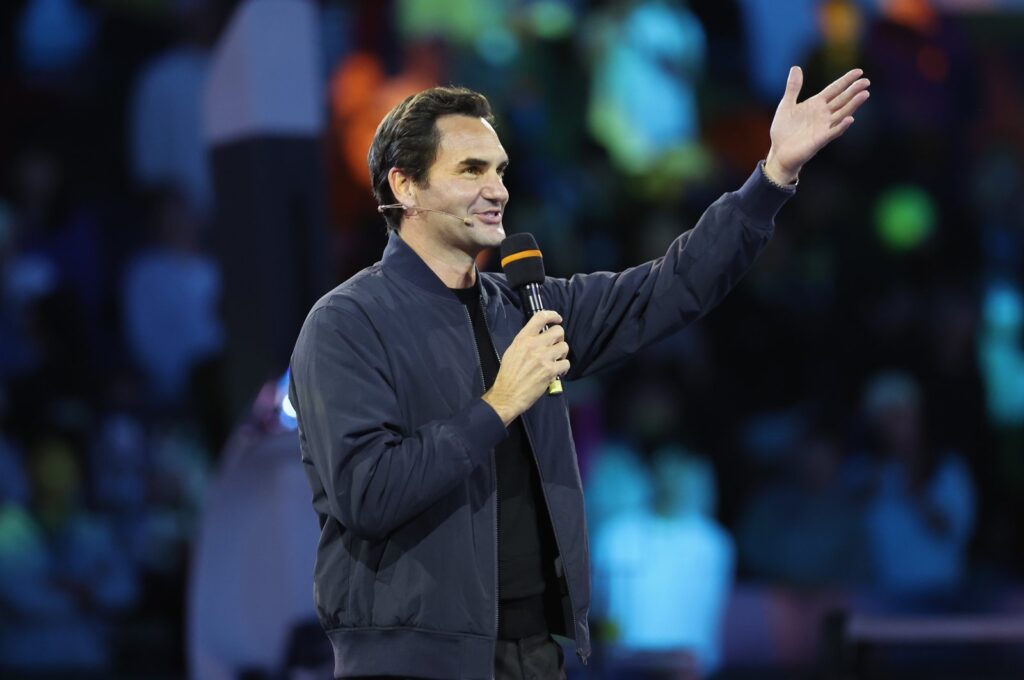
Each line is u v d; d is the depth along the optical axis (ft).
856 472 81.97
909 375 90.22
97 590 76.64
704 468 81.61
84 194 89.97
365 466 27.68
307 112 48.11
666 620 75.61
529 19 94.22
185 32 90.63
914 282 93.35
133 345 85.81
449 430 27.78
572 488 30.53
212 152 48.57
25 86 91.76
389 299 30.14
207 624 48.57
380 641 28.71
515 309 31.94
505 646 29.71
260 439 47.60
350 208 86.12
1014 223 97.09
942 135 98.07
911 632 51.70
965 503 81.20
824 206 94.58
